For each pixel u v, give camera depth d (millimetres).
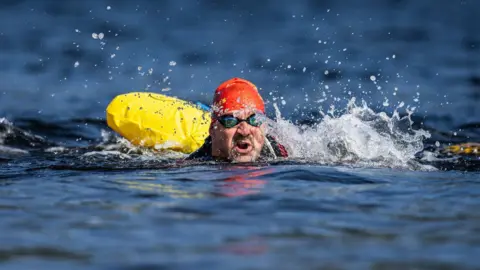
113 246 16844
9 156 30766
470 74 56844
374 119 31484
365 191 22203
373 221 18859
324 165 26172
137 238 17406
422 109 44438
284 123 29688
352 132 28781
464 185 23219
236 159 27344
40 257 16172
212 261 15781
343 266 15484
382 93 49688
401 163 27094
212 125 27766
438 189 22594
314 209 19953
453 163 27594
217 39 74750
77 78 56500
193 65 61188
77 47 69625
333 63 61281
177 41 73438
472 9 98750
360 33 78750
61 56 65375
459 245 16859
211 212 19641
